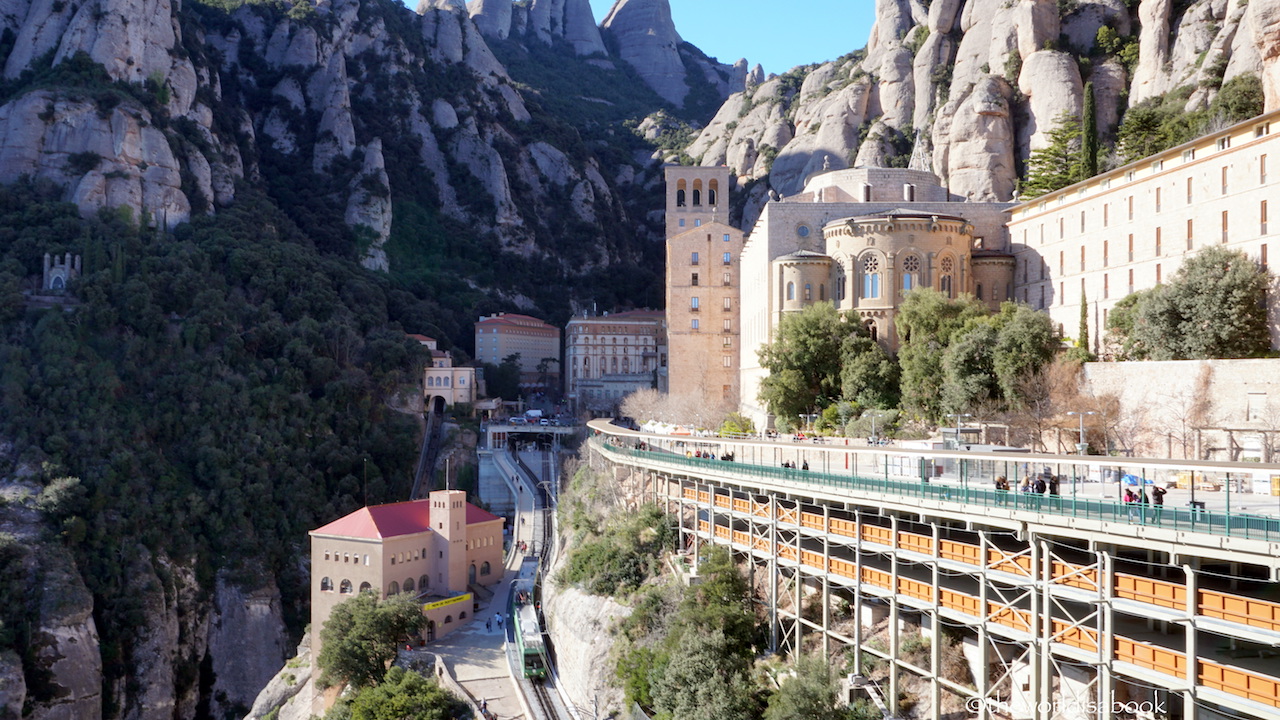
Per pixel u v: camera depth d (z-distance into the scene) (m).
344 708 93.75
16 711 127.56
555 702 84.19
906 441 83.44
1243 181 87.75
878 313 120.12
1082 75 198.50
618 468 112.19
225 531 165.38
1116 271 105.56
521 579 126.69
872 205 133.50
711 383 180.38
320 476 182.75
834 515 66.50
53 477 155.88
